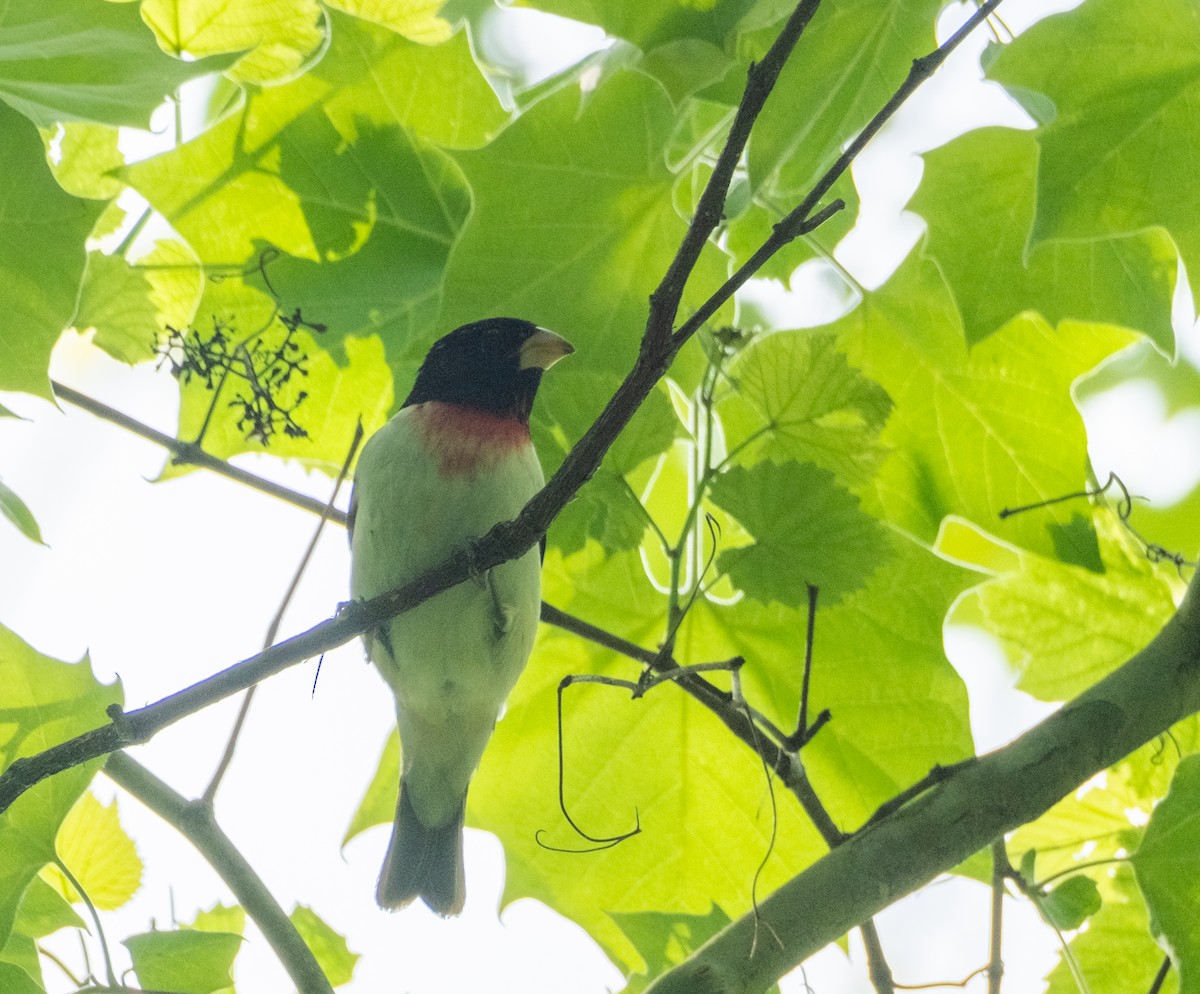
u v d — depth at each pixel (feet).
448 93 27.53
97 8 21.59
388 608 20.40
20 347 22.11
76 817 27.37
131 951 23.36
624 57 24.30
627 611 28.14
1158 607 28.84
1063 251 25.82
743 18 21.53
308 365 28.53
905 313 27.66
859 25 23.13
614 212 24.73
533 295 25.07
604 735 27.91
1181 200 23.52
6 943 22.22
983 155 25.44
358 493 27.32
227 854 23.99
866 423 23.93
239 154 26.86
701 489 22.34
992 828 21.03
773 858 27.45
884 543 22.52
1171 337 26.11
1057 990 27.32
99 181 28.27
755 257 17.72
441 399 27.81
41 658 22.77
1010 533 27.20
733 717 23.54
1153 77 23.30
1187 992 22.58
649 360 17.90
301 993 23.30
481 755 27.99
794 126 23.29
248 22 25.59
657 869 27.55
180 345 24.23
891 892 20.75
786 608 27.32
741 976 20.12
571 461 18.95
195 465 25.17
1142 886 23.02
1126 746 21.66
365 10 27.37
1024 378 27.27
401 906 27.89
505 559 19.77
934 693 26.86
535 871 27.68
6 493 23.48
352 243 27.61
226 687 20.06
